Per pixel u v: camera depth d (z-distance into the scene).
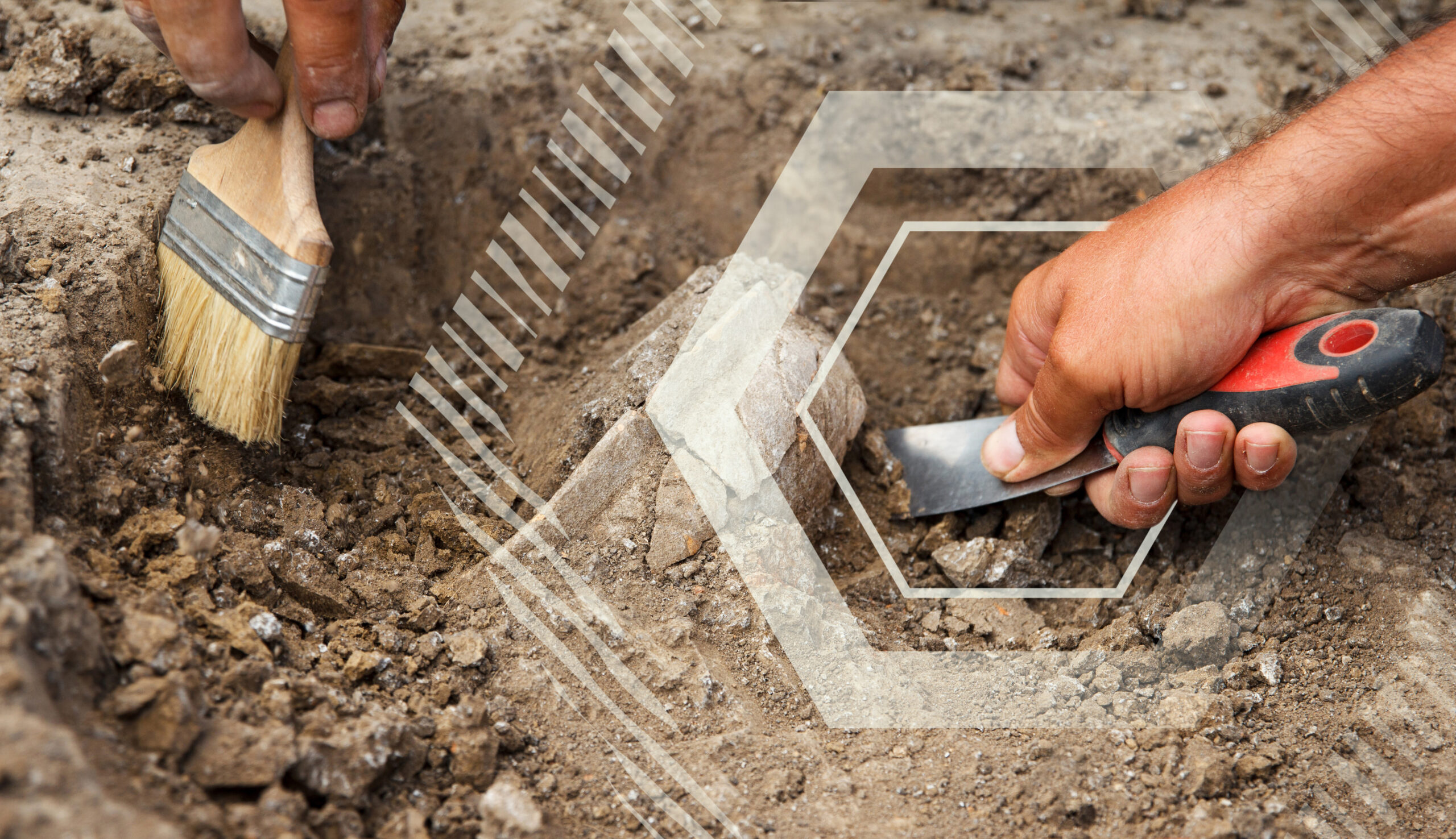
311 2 1.45
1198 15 3.02
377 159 2.41
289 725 1.27
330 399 2.01
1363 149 1.49
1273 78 2.76
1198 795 1.45
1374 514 1.91
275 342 1.63
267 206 1.62
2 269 1.63
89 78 2.04
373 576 1.66
